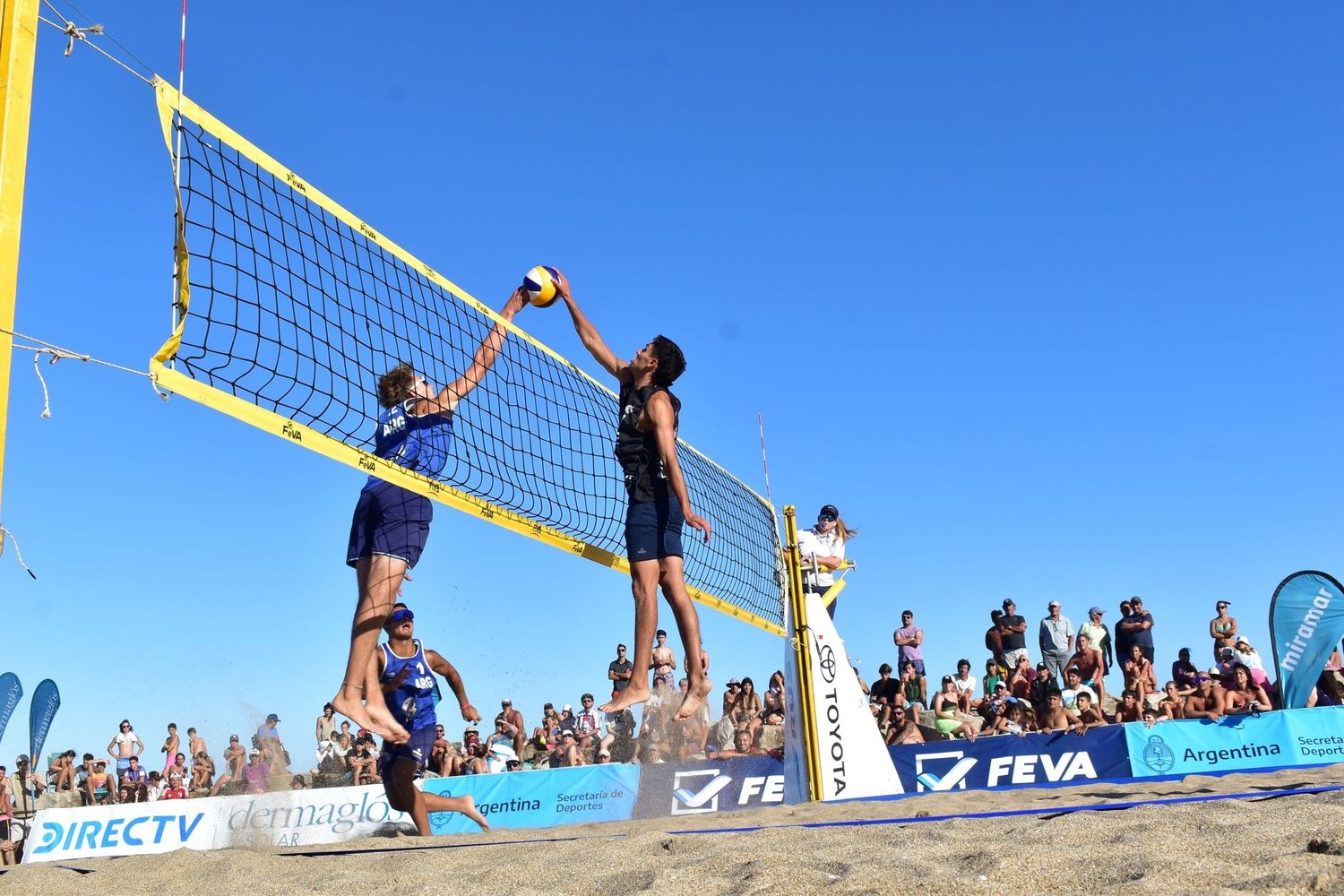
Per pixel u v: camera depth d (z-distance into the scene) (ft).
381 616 14.16
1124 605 34.17
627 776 29.81
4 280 9.93
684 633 15.19
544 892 9.19
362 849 14.57
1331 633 28.68
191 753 37.91
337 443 13.29
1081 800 15.26
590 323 16.71
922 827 11.36
